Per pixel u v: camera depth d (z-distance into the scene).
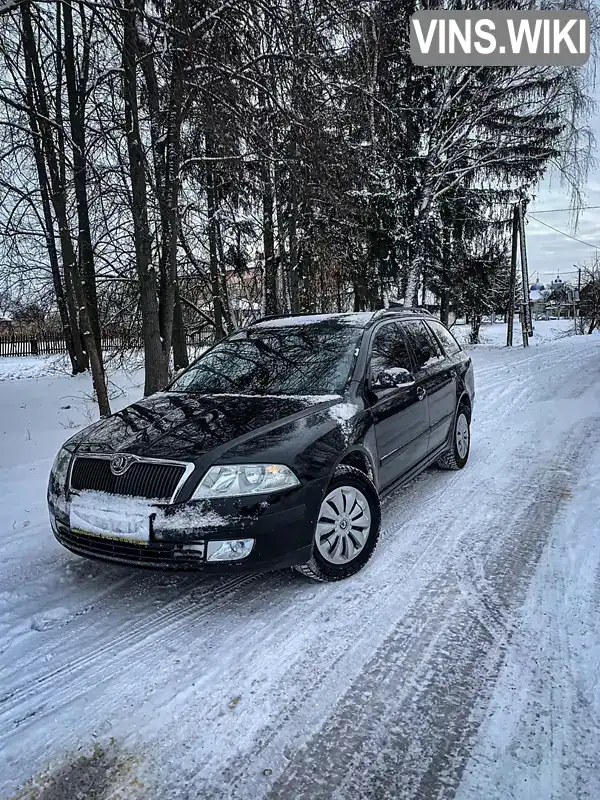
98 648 3.14
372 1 9.24
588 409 9.38
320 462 3.61
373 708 2.58
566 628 3.13
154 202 9.33
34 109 8.16
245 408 4.05
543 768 2.19
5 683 2.85
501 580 3.71
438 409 5.65
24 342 31.84
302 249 14.98
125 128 8.70
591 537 4.26
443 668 2.84
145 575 4.04
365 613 3.39
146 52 7.27
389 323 5.40
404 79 18.33
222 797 2.12
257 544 3.31
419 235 19.92
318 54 8.42
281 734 2.44
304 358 4.76
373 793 2.12
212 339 17.31
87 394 13.93
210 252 14.09
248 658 2.99
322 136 8.98
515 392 11.62
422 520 4.83
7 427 10.40
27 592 3.82
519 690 2.65
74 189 9.60
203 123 7.80
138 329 13.89
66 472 3.75
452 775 2.18
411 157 18.94
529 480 5.80
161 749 2.38
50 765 2.30
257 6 7.49
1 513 5.55
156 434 3.71
